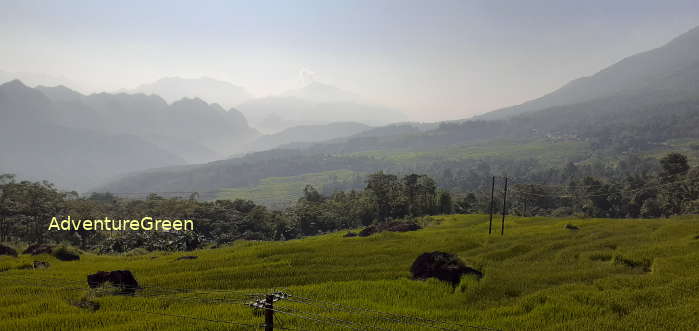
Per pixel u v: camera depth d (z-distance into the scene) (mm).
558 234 48656
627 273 29438
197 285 28391
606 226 53281
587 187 126812
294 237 113562
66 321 19281
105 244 74812
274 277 30672
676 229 44500
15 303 22734
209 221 100375
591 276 28703
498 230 60344
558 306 21484
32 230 88562
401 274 30734
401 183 131250
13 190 88250
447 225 75062
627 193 123938
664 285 24594
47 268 36438
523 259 36625
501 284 26891
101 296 23562
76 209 96062
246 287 28344
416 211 116562
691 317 19406
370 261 36344
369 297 24000
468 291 25203
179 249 73500
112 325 18859
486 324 19484
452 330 18328
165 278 30141
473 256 39312
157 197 118500
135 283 26062
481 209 135250
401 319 19703
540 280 28109
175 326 18516
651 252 33969
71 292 24891
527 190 130250
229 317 19594
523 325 19328
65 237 88625
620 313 20656
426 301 23547
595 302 22141
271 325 12461
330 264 35438
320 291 25031
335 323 18656
